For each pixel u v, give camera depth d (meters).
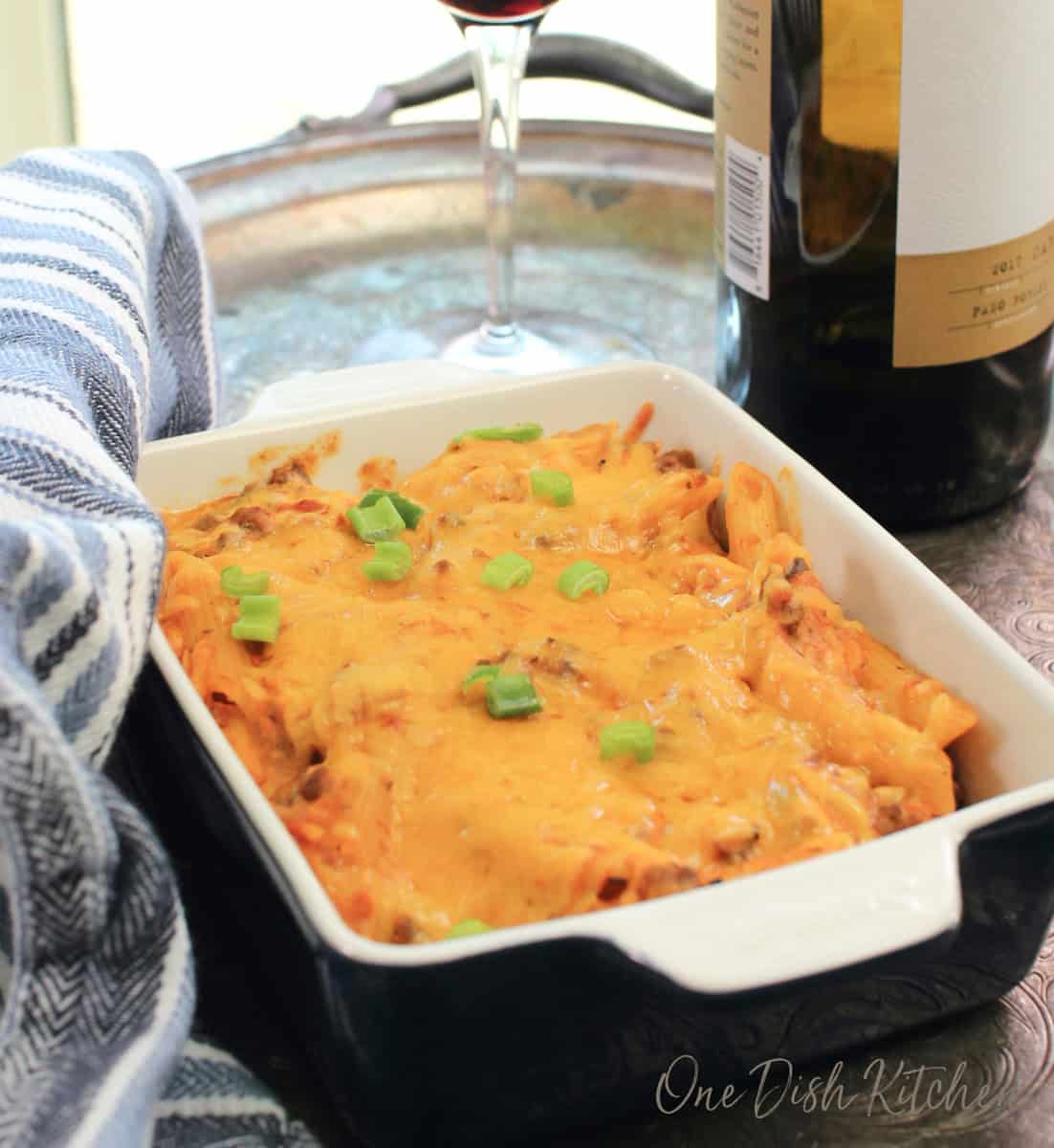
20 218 1.16
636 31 2.62
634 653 0.94
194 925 0.91
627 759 0.87
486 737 0.88
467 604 0.99
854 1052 0.84
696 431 1.16
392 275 1.65
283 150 1.77
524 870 0.80
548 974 0.70
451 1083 0.73
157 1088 0.73
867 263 1.16
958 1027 0.86
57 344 1.01
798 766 0.85
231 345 1.53
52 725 0.71
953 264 1.14
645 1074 0.77
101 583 0.79
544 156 1.78
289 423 1.14
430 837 0.83
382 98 2.05
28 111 2.15
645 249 1.68
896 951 0.70
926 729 0.89
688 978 0.68
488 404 1.17
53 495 0.88
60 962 0.74
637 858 0.79
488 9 1.35
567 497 1.09
